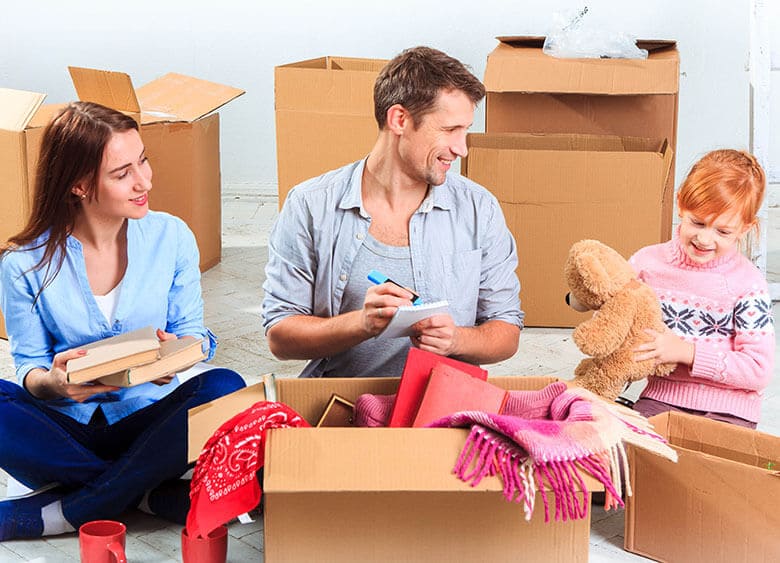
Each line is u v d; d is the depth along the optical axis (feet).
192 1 14.84
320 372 7.29
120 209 6.88
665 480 6.54
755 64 12.13
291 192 7.25
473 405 6.15
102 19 14.93
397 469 5.43
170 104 12.19
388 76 6.78
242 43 14.98
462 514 5.85
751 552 6.23
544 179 10.57
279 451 5.46
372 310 6.51
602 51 11.38
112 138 6.75
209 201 12.66
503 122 11.63
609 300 7.44
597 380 7.52
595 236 10.66
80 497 6.92
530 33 14.56
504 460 5.48
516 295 7.50
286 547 5.80
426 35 14.76
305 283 7.24
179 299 7.53
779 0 12.76
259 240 14.01
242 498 6.02
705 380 7.48
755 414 7.50
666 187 11.05
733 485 6.23
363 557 5.85
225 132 15.33
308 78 11.23
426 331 6.53
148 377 6.59
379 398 6.47
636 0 14.26
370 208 7.11
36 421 6.93
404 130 6.77
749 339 7.41
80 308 7.09
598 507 7.41
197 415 6.05
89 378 6.41
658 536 6.64
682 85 14.48
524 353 10.36
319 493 5.74
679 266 7.75
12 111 9.92
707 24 14.24
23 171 9.81
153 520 7.21
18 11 14.88
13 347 7.11
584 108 11.48
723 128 14.57
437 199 7.10
